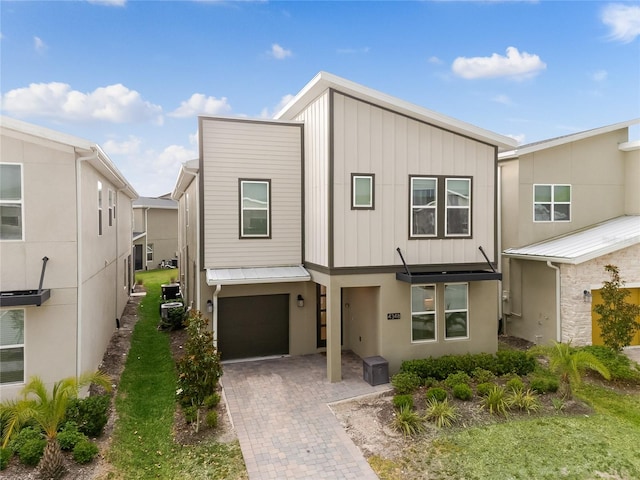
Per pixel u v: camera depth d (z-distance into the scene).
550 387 9.47
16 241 8.43
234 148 12.00
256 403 9.34
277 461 7.09
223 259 12.01
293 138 12.42
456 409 8.64
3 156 8.34
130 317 17.08
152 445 7.56
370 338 11.59
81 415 7.55
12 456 6.68
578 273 12.74
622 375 10.34
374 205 10.68
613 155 15.86
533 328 14.16
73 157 8.78
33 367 8.51
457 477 6.58
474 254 11.55
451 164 11.31
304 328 12.93
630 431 7.90
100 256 11.66
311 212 11.84
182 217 20.31
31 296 7.96
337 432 8.04
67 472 6.50
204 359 8.33
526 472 6.66
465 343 11.58
